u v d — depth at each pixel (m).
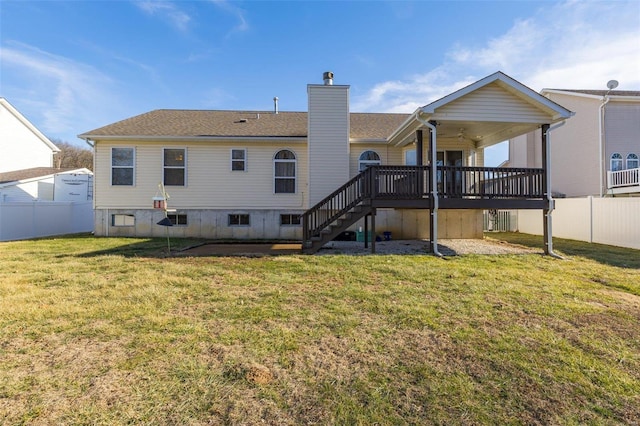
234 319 3.59
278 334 3.21
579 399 2.23
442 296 4.47
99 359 2.67
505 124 8.73
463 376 2.49
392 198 8.16
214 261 6.84
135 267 6.14
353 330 3.33
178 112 14.19
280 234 12.08
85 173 20.44
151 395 2.20
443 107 8.06
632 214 9.39
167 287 4.78
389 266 6.32
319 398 2.21
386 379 2.45
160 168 11.84
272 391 2.28
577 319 3.67
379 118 14.33
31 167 21.25
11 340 2.99
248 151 12.06
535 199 8.30
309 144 11.18
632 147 15.21
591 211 10.90
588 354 2.86
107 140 11.62
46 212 13.11
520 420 2.01
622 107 15.30
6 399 2.13
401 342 3.07
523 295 4.54
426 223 11.67
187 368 2.54
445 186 8.27
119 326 3.34
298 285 5.00
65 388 2.26
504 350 2.92
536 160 19.42
